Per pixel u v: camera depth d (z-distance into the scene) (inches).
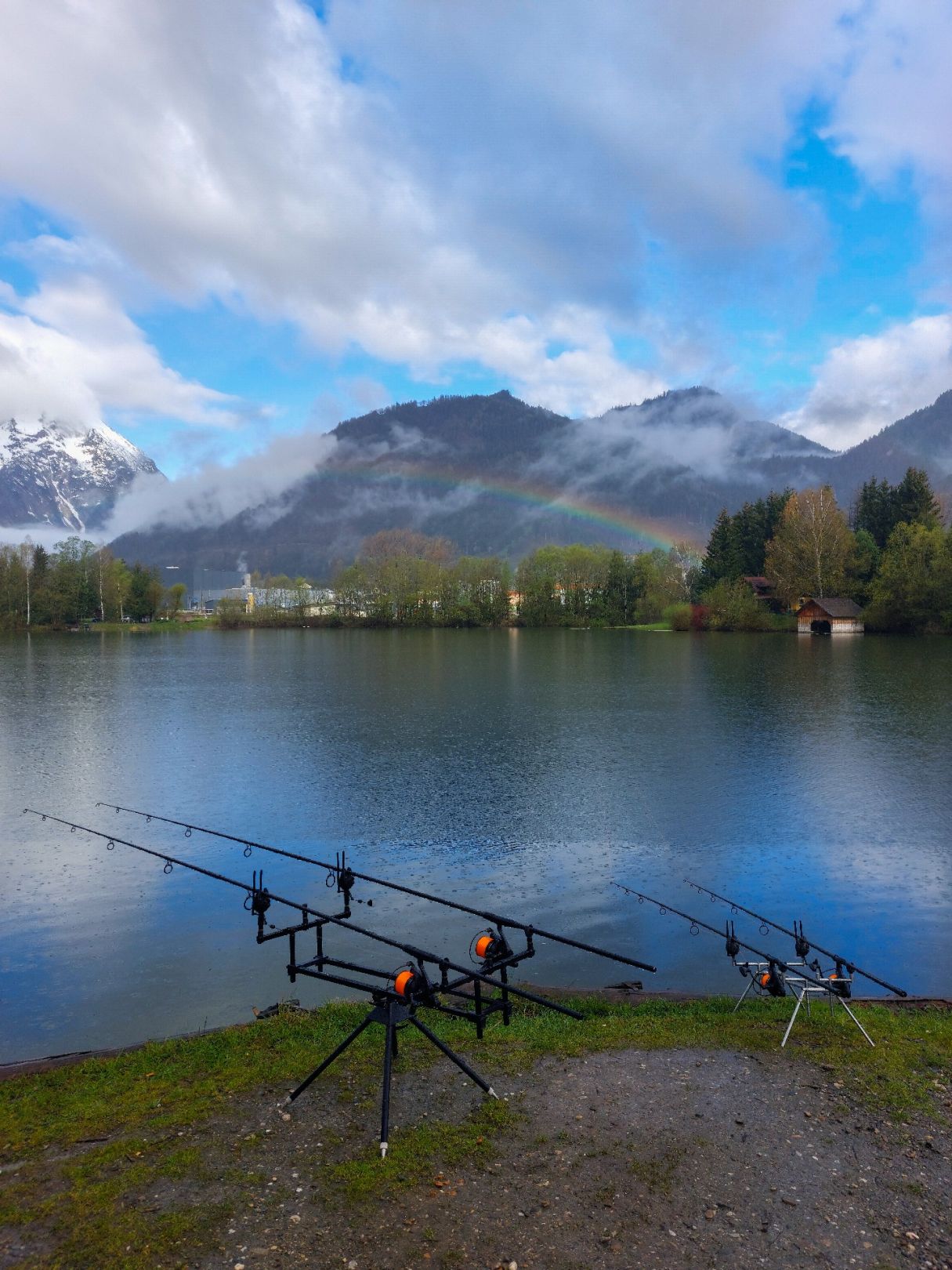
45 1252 206.8
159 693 2116.1
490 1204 225.5
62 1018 455.8
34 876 721.6
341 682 2368.4
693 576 6235.2
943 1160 250.1
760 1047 335.6
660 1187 234.1
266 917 618.8
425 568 6619.1
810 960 520.7
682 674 2452.0
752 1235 213.5
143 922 607.8
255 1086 301.0
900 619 4313.5
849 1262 203.8
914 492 5088.6
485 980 286.5
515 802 969.5
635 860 754.2
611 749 1290.6
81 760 1235.9
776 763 1170.0
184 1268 199.6
